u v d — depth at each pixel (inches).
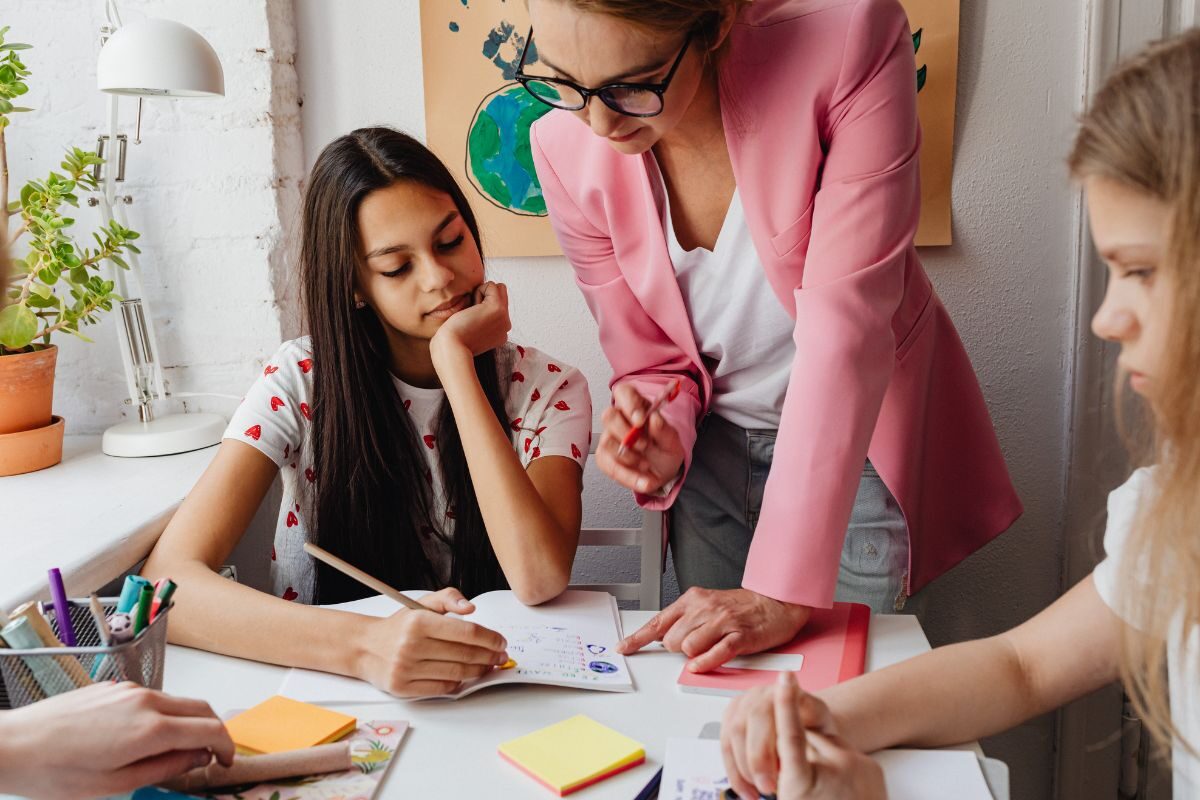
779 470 40.3
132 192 66.1
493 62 67.4
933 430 52.8
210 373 68.0
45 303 59.1
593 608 43.8
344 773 31.1
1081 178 27.5
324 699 36.0
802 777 26.5
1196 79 25.1
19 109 58.1
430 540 54.7
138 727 28.0
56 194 58.6
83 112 65.5
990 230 66.2
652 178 47.8
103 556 45.1
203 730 29.0
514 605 44.0
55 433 59.9
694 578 59.7
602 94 38.4
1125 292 27.0
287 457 53.4
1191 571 28.3
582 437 54.0
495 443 47.7
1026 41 63.9
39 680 30.5
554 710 35.1
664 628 39.8
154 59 54.4
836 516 39.4
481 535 53.5
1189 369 25.6
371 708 35.5
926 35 63.5
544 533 45.2
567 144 50.2
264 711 34.5
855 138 41.6
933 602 70.9
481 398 48.9
